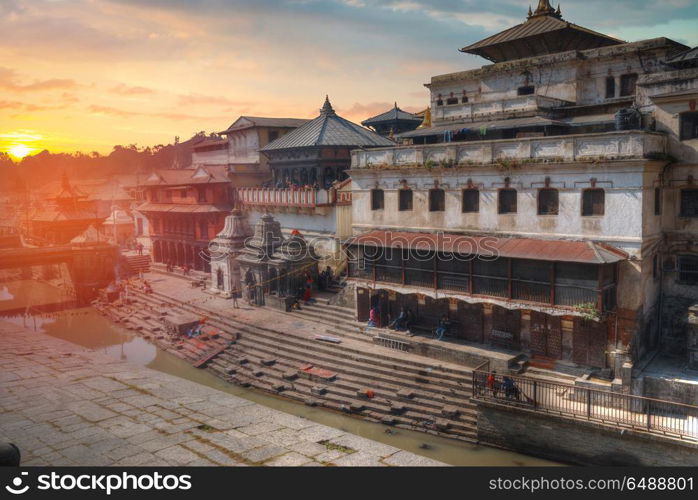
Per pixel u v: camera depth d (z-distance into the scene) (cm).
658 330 2573
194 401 1555
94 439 1246
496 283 2559
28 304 5384
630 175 2281
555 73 3147
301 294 3881
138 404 1526
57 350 2527
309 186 4231
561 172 2467
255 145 5300
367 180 3181
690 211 2464
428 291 2781
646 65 2852
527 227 2595
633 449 1909
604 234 2377
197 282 4953
